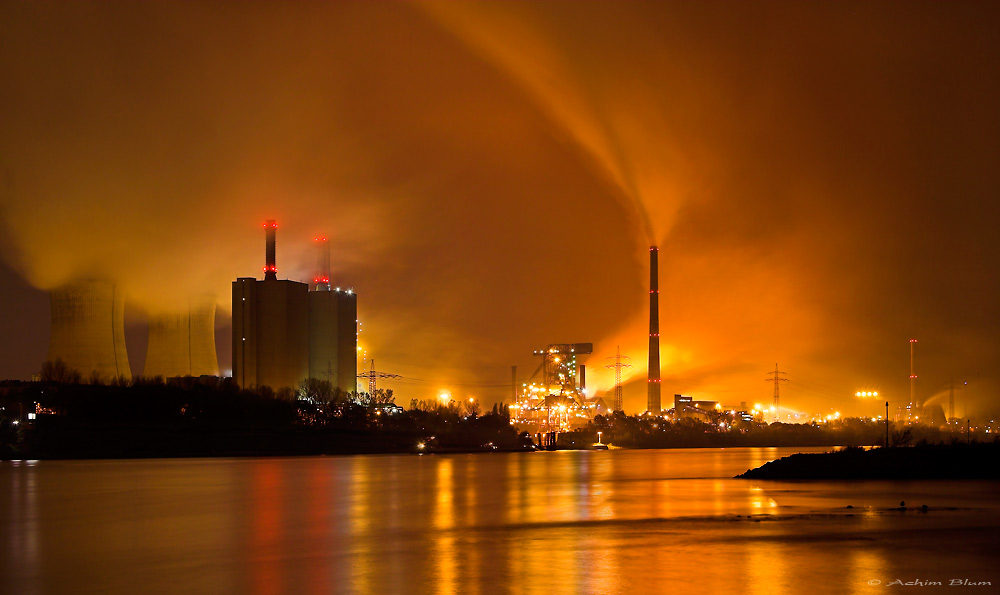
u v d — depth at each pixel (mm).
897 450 121938
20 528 69250
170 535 64125
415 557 52031
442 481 123188
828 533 58688
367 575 46500
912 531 59281
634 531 62094
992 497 82312
